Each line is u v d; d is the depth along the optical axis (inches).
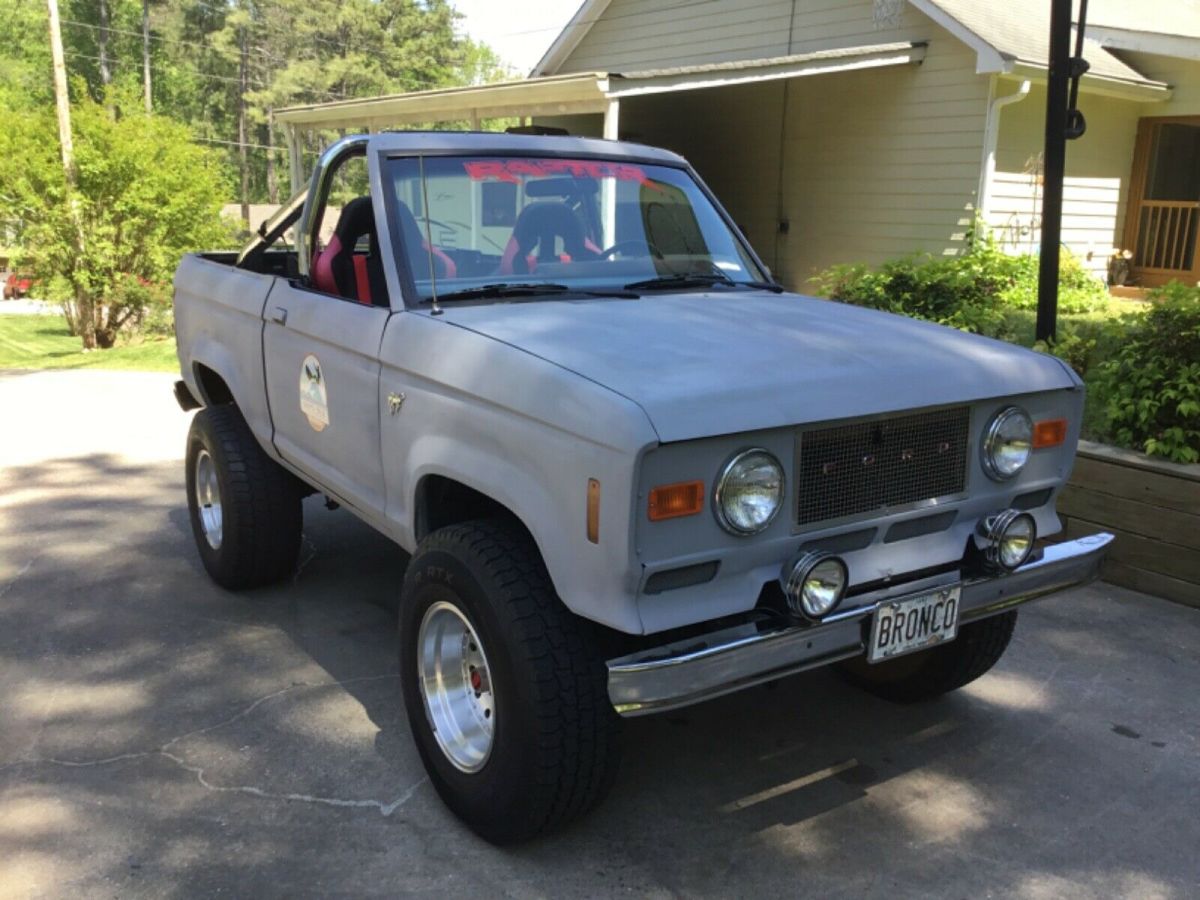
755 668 104.9
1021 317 299.9
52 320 1136.2
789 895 113.0
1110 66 516.1
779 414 105.1
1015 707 156.4
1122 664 170.6
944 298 320.2
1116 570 203.5
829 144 558.6
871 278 333.4
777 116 588.4
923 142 505.7
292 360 163.0
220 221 773.3
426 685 127.5
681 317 134.5
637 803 130.7
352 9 2278.5
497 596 111.5
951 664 148.6
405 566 213.3
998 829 125.5
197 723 149.2
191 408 229.9
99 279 705.6
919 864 118.6
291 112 775.7
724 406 103.1
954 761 141.1
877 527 115.6
